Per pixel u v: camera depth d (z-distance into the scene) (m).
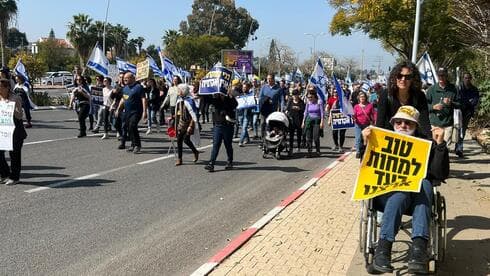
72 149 13.58
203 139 17.20
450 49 25.97
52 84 67.75
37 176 9.98
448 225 6.90
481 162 12.35
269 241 6.27
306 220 7.23
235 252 5.87
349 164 12.54
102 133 17.42
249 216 7.70
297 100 14.41
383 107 5.37
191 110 11.81
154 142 15.87
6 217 7.19
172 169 11.39
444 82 10.71
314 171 11.83
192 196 8.87
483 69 24.72
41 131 17.28
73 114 24.58
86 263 5.62
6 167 9.33
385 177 4.94
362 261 5.56
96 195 8.64
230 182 10.21
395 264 5.38
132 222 7.20
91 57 18.80
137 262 5.71
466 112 13.28
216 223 7.29
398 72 5.27
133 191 9.05
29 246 6.08
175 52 74.50
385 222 4.78
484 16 10.27
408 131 5.11
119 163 11.82
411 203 4.88
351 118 15.14
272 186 9.95
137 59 52.66
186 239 6.55
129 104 13.26
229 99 11.26
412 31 23.94
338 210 7.80
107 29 74.06
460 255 5.75
